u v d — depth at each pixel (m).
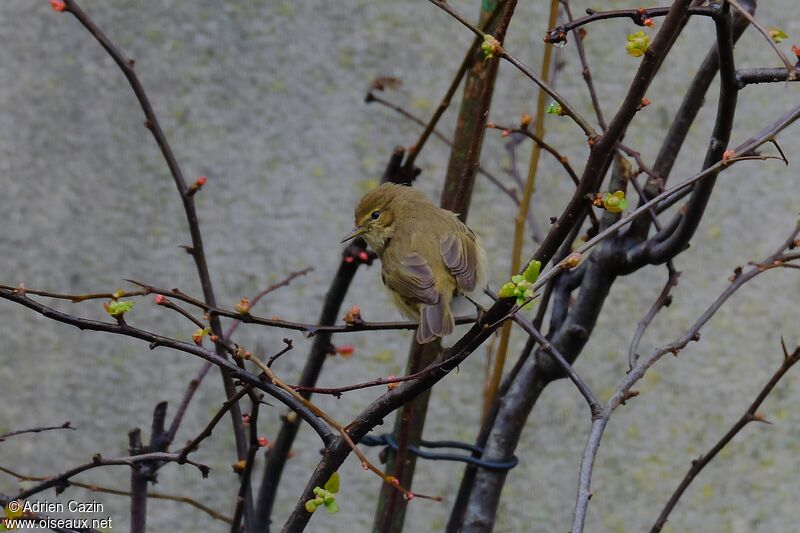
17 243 11.97
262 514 6.71
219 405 11.96
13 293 4.52
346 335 12.02
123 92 11.93
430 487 11.98
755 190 12.35
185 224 12.00
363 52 11.98
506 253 11.94
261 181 12.03
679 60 11.92
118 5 11.88
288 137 12.04
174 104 11.93
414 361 5.91
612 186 6.15
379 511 6.45
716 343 12.46
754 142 4.98
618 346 12.30
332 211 12.06
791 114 5.11
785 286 12.45
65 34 11.88
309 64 11.98
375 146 12.05
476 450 6.56
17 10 11.86
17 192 11.98
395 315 12.07
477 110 6.53
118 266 12.01
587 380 12.27
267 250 12.03
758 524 12.56
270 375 4.53
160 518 11.79
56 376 11.98
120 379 11.98
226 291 11.98
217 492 11.88
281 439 6.64
